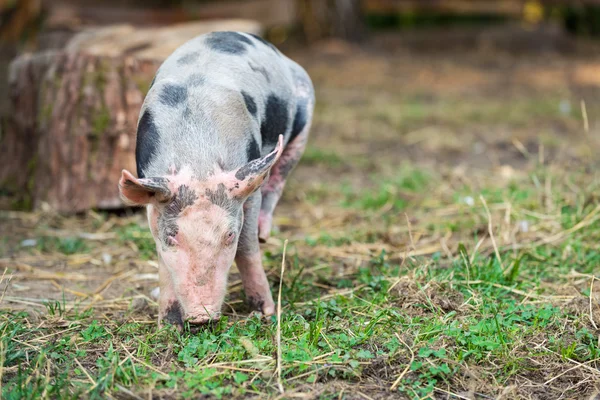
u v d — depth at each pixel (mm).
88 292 7820
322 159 13836
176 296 6566
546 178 10938
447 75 23547
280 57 7578
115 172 10430
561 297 7344
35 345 6359
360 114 17844
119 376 5777
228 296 7574
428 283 7316
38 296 7645
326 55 25547
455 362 6008
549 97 20094
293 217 10508
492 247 8727
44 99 10500
